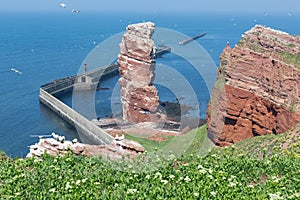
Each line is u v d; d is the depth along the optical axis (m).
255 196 14.58
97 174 17.70
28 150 71.69
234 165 18.95
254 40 55.44
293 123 47.03
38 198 14.62
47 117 93.75
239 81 53.78
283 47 51.94
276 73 50.59
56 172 17.58
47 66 151.75
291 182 17.31
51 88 113.44
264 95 51.78
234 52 55.69
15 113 96.12
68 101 113.75
